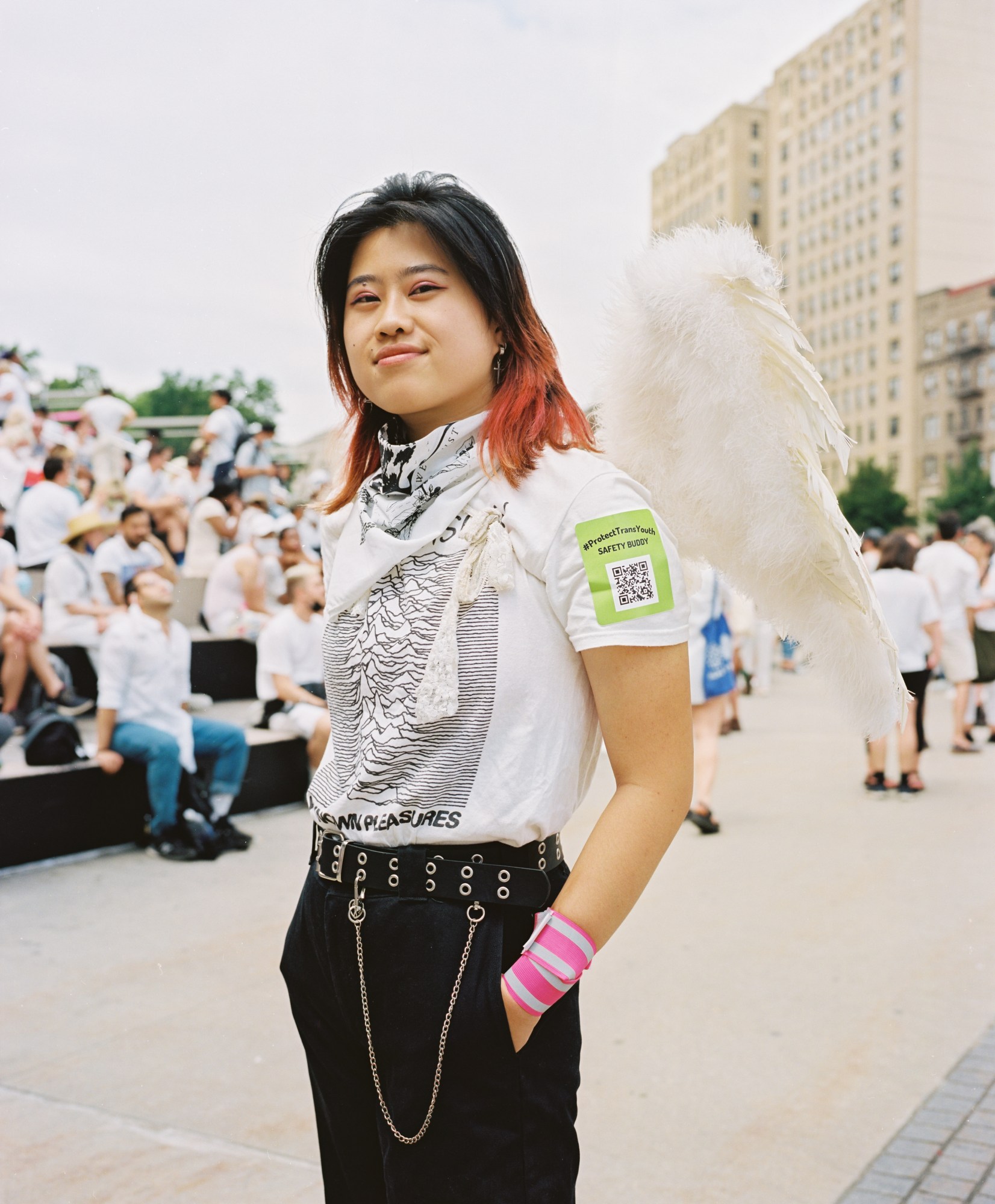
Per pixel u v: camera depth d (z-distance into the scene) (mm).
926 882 4277
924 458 83438
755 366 1164
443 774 1137
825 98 93438
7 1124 2432
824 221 94625
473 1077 1112
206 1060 2768
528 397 1201
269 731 5777
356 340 1238
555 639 1146
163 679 4742
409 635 1159
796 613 1260
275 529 7918
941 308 81312
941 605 7668
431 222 1188
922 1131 2350
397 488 1234
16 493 8203
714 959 3438
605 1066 2709
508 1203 1113
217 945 3607
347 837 1196
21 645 5457
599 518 1121
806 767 6918
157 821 4660
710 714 5191
